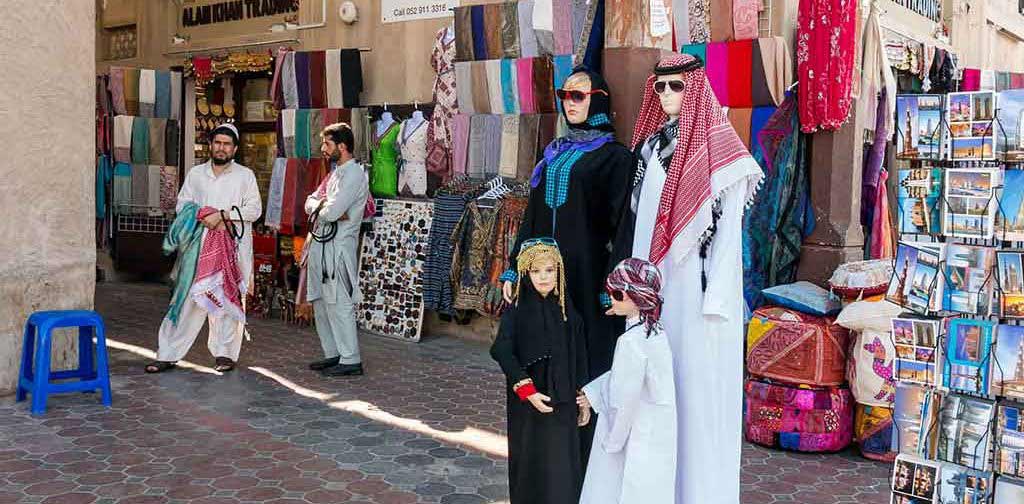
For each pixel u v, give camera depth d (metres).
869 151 6.84
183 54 10.77
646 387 3.36
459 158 7.71
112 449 4.92
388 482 4.52
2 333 5.82
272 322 8.99
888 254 6.95
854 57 6.00
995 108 3.20
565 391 3.55
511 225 7.29
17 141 5.79
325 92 8.77
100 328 5.79
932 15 9.49
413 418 5.69
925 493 3.33
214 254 6.71
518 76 7.33
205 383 6.45
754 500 4.45
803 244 6.27
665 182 3.81
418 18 8.46
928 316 3.44
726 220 3.71
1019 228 3.14
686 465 3.71
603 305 4.16
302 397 6.13
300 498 4.27
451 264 7.62
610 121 4.46
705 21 6.75
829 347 5.17
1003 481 3.18
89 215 6.27
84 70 6.14
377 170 8.45
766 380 5.35
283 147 9.02
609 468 3.46
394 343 8.03
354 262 6.82
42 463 4.66
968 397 3.27
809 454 5.21
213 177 6.77
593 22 5.18
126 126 10.43
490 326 8.02
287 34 9.58
